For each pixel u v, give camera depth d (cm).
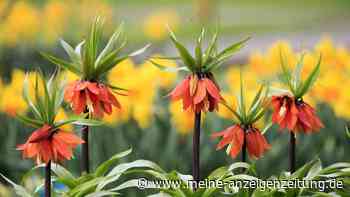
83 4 1236
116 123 724
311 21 2533
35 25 1135
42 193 523
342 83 746
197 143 431
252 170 430
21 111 754
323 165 725
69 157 396
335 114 762
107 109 430
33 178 689
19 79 754
